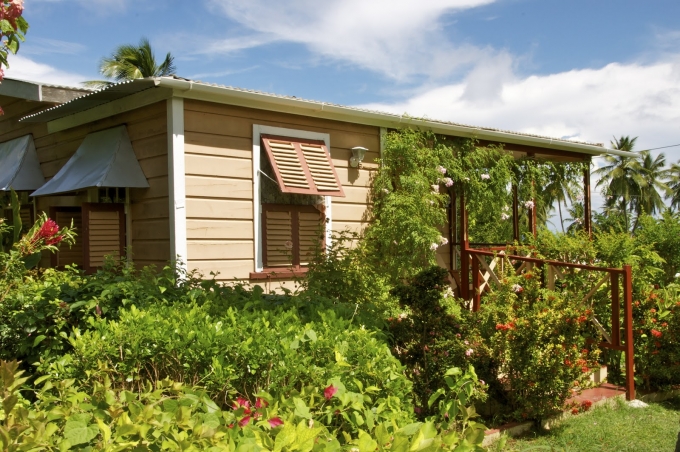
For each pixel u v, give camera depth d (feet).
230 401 10.38
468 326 16.55
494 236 49.73
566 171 38.88
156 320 11.58
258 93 22.79
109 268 17.07
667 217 27.14
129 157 23.24
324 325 11.25
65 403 7.41
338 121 26.78
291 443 5.87
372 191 28.14
